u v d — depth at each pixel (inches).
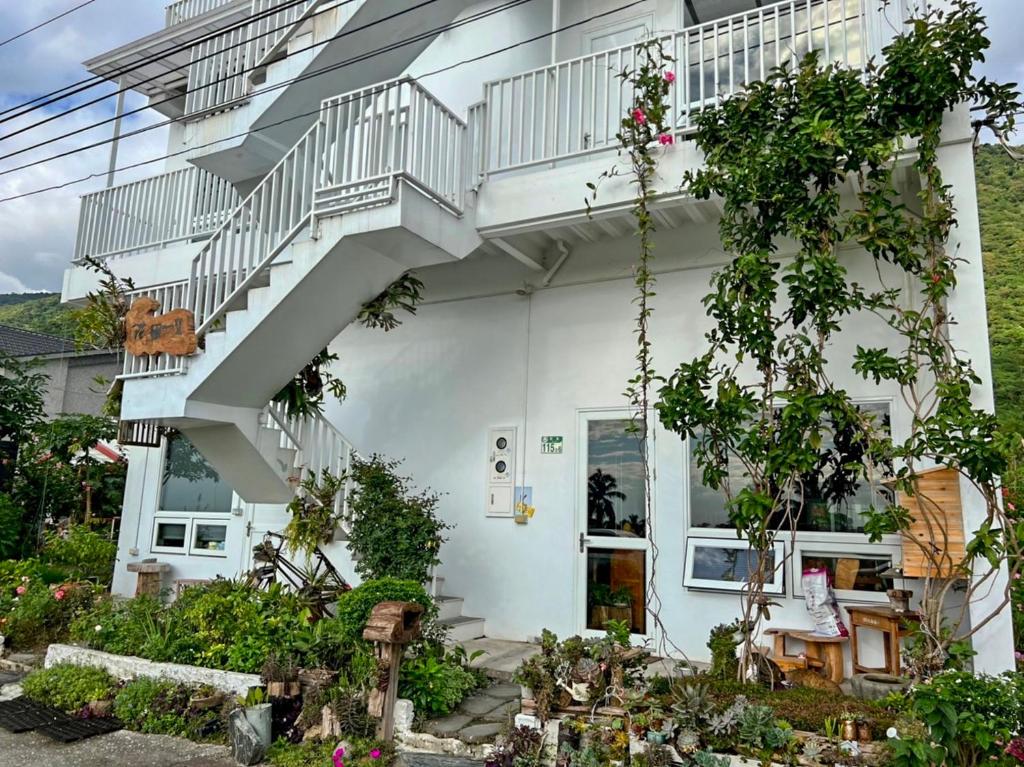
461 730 157.2
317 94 268.1
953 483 164.9
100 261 294.8
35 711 191.3
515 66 281.4
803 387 167.5
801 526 206.1
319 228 202.2
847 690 166.6
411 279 240.4
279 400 241.8
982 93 166.2
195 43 260.4
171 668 196.1
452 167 217.0
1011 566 155.9
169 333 218.1
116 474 458.6
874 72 178.7
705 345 228.8
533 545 246.2
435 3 251.8
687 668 182.1
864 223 168.4
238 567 300.8
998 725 118.5
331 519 232.5
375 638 160.2
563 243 249.8
